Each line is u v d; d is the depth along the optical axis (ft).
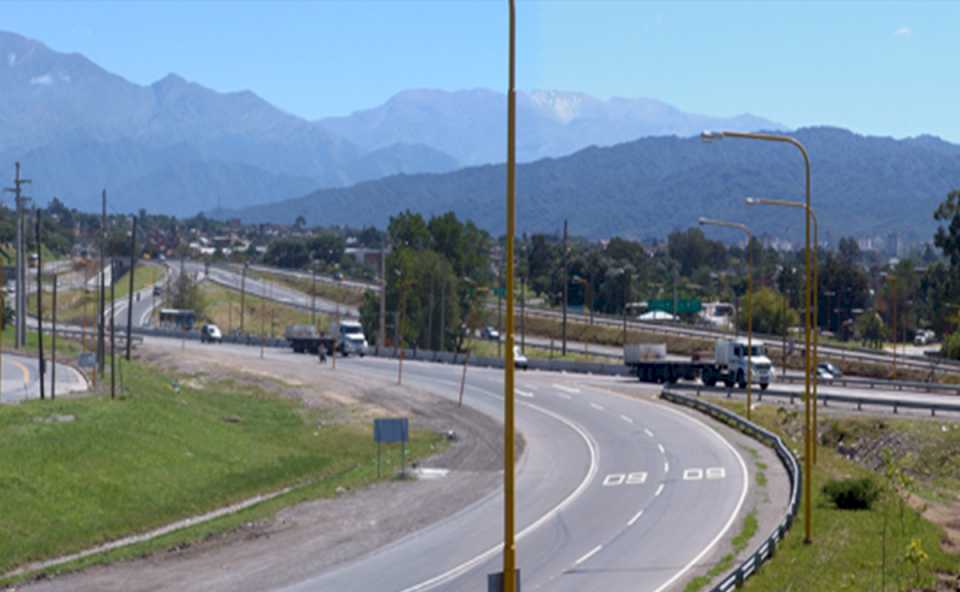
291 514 140.36
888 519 141.18
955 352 420.36
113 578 107.04
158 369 353.72
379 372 346.13
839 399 250.37
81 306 638.94
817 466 176.35
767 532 124.06
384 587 101.60
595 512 139.85
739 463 175.63
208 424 228.84
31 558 126.82
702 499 146.30
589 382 313.73
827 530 127.24
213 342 492.13
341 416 259.39
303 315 644.27
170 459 184.85
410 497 151.84
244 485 175.94
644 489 155.63
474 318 490.90
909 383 292.40
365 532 128.26
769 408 250.78
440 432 228.63
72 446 176.04
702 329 515.50
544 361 360.69
